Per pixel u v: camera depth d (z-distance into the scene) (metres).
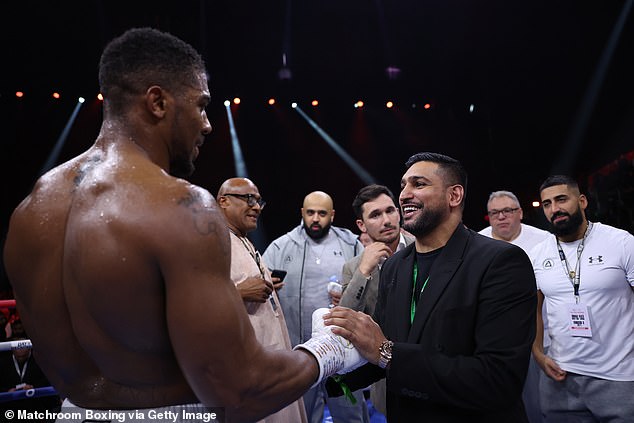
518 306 1.33
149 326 0.77
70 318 0.82
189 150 0.95
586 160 9.16
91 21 6.89
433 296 1.41
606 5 6.77
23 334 3.82
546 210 2.53
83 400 0.84
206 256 0.75
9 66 7.57
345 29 7.74
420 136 10.28
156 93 0.90
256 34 7.79
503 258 1.37
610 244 2.35
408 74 8.84
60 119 8.62
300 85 9.16
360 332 1.19
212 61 8.30
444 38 7.80
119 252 0.74
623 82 8.02
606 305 2.30
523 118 9.41
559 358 2.43
